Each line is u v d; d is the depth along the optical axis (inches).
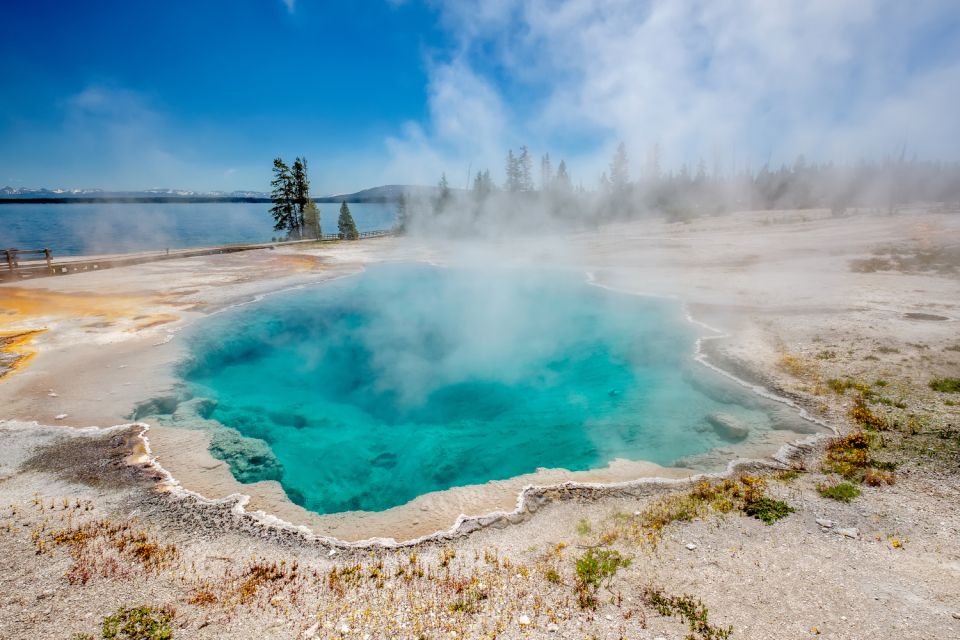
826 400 411.8
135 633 182.2
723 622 182.2
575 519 272.7
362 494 389.7
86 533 254.4
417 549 248.2
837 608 187.6
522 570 222.5
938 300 679.7
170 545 246.5
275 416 518.9
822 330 582.6
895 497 271.1
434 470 425.4
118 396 440.1
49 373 490.9
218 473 329.1
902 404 384.8
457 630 184.2
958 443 322.3
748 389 458.9
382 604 202.1
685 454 386.3
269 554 244.5
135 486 307.7
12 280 973.8
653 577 211.9
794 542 234.7
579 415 500.1
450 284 1114.1
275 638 180.7
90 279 1008.2
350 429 510.9
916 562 215.6
